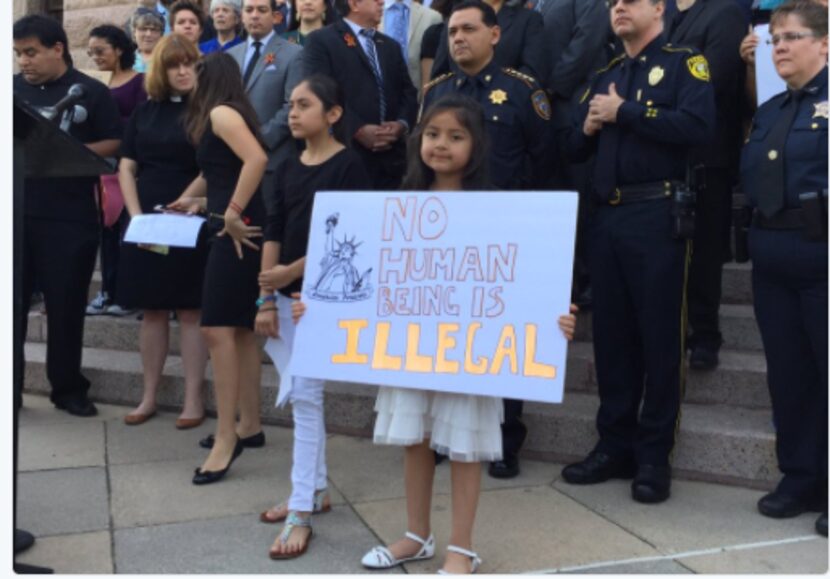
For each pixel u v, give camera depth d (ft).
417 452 10.32
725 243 14.62
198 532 11.27
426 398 9.95
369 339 9.97
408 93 16.49
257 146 12.75
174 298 15.47
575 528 11.30
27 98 16.52
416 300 9.89
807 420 11.63
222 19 19.75
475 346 9.55
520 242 9.63
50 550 10.70
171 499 12.37
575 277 16.43
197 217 14.60
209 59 13.20
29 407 17.10
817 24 11.25
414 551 10.36
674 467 13.14
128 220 19.56
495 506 12.05
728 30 14.30
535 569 10.12
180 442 14.94
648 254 12.16
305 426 10.91
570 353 15.55
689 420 13.50
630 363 12.82
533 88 13.43
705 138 11.90
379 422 10.07
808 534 11.11
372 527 11.41
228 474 13.34
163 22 20.39
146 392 16.22
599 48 15.10
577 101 15.07
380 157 15.74
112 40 19.12
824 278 11.17
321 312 10.22
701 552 10.58
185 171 15.81
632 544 10.81
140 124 15.99
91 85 16.88
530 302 9.47
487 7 13.37
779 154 11.43
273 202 11.76
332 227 10.38
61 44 16.63
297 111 11.28
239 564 10.34
